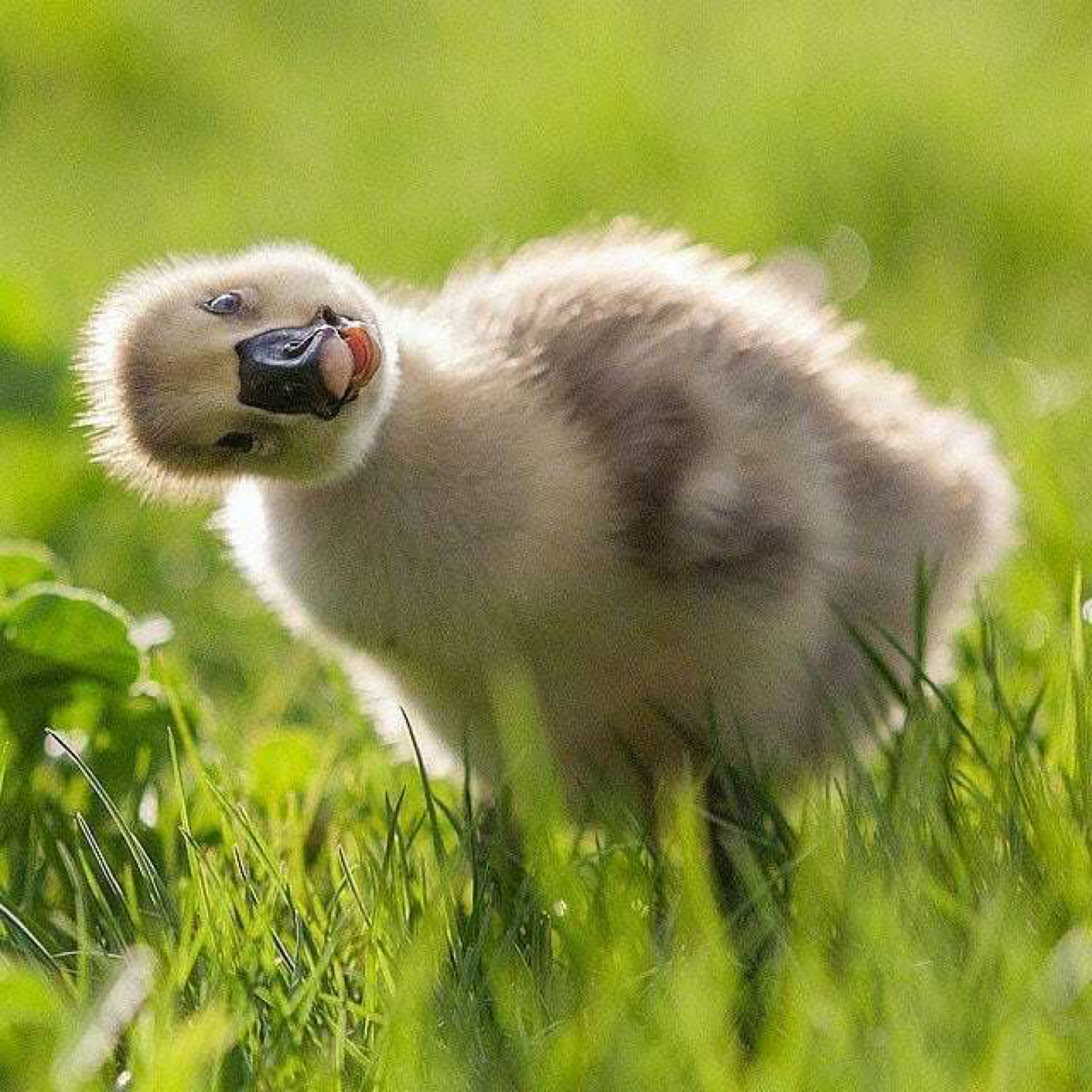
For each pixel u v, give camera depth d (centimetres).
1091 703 884
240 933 787
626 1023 679
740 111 2347
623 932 759
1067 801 828
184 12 2945
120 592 1412
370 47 2922
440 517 905
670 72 2525
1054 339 1792
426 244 2155
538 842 809
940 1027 663
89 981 769
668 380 947
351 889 823
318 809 986
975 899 768
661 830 964
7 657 985
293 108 2702
